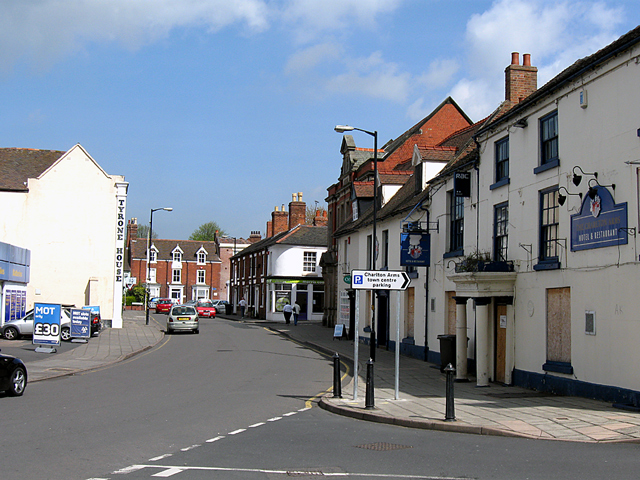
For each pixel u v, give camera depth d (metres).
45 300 37.81
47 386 15.48
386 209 29.06
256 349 27.55
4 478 6.69
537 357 15.22
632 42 11.88
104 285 38.62
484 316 16.33
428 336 22.94
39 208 38.22
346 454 8.27
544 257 15.23
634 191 11.91
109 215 38.97
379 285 13.70
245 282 66.81
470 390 15.51
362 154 39.84
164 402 12.90
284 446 8.76
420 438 9.58
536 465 7.55
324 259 42.94
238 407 12.40
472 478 6.91
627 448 8.61
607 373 12.55
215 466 7.43
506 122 17.16
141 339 31.44
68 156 38.78
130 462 7.58
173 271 86.81
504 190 17.27
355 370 13.66
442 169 24.14
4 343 27.48
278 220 64.38
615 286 12.34
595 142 13.19
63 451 8.12
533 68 23.84
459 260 20.16
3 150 41.19
